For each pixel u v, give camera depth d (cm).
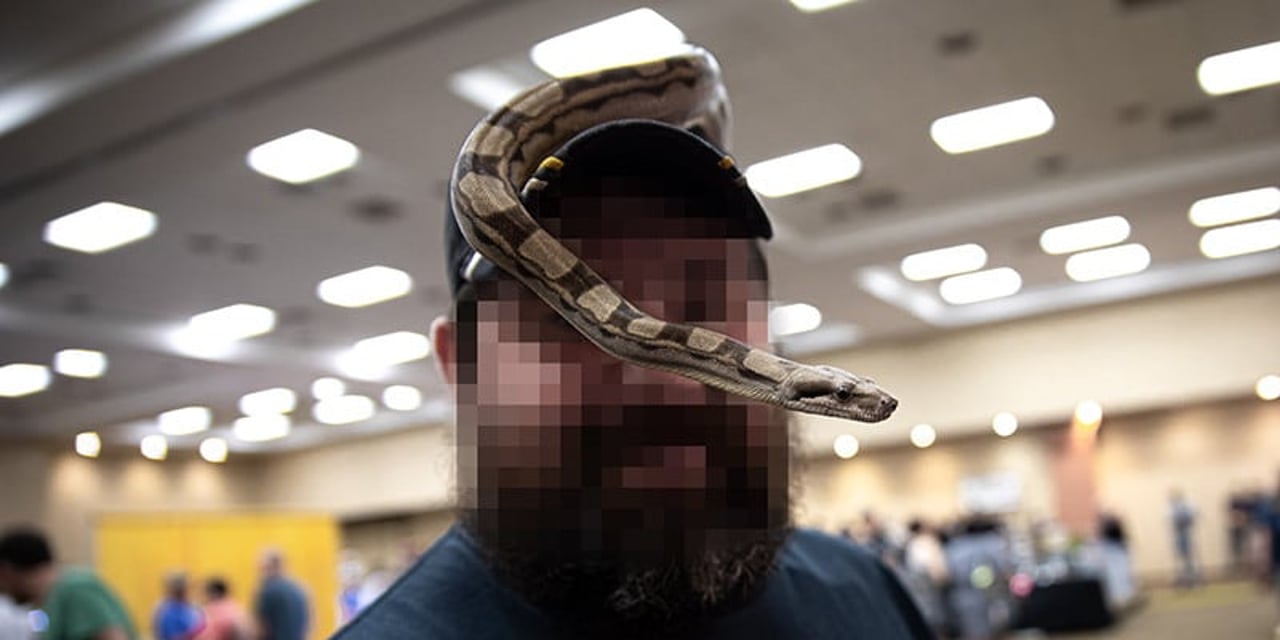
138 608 1781
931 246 1734
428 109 1073
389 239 1541
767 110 1233
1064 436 2483
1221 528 2392
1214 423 2428
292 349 2158
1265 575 1875
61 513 2848
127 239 1457
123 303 1775
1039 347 2344
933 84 1191
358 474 3147
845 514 2648
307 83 996
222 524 1914
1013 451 2530
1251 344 2188
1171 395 2238
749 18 993
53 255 1498
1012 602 1688
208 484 3228
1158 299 2267
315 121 1088
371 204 1392
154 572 1816
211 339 2028
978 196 1619
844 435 2519
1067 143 1432
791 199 1561
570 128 151
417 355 2286
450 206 149
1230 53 1180
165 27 934
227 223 1428
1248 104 1345
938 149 1405
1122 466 2477
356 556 3225
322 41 919
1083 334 2312
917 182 1534
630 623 129
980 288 2184
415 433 3059
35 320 1755
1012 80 1198
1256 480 2378
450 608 132
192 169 1175
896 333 2403
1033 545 1823
